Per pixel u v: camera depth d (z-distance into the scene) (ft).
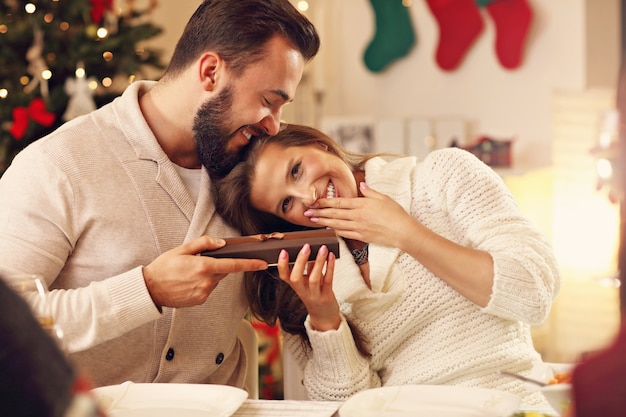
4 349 2.17
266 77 5.82
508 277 5.61
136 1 16.97
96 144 5.88
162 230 5.93
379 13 17.01
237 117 5.92
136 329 5.84
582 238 15.57
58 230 5.67
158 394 4.95
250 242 5.54
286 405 5.07
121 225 5.80
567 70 15.33
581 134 15.40
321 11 17.49
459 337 5.95
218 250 5.43
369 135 16.48
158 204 5.93
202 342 6.13
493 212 6.06
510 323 5.98
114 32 13.14
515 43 15.53
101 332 5.24
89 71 12.73
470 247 6.08
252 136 6.25
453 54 16.29
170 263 5.25
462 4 16.11
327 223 6.03
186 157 6.25
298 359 6.52
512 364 5.90
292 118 17.21
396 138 16.29
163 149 6.15
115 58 12.89
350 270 6.16
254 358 6.84
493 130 16.17
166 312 5.89
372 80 17.42
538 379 4.71
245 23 5.76
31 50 12.29
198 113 5.95
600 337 15.40
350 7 17.51
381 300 5.98
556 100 15.55
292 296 6.36
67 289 5.83
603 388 2.63
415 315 6.00
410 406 4.66
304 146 6.21
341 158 6.45
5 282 2.32
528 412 4.79
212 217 6.23
